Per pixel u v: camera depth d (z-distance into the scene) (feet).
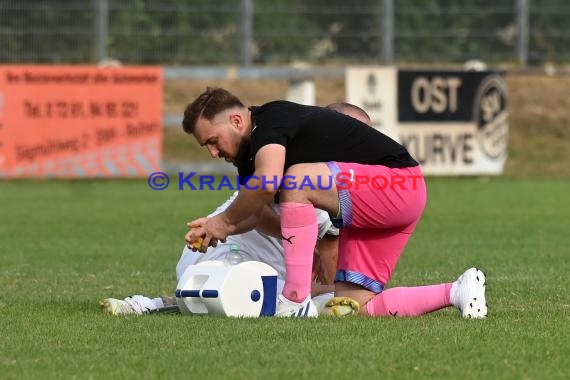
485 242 135.03
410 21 268.00
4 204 187.42
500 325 68.90
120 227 152.35
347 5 265.95
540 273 104.32
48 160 218.59
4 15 246.06
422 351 60.59
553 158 275.80
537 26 272.31
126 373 55.72
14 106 216.54
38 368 57.31
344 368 56.59
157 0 255.29
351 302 73.15
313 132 73.05
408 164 74.33
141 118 221.87
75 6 248.73
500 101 237.66
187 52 257.55
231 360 58.54
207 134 73.67
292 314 73.20
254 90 290.56
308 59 264.93
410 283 97.14
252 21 261.65
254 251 81.00
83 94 219.00
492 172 238.07
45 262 114.93
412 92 229.86
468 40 270.26
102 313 75.77
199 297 73.26
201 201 193.98
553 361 58.39
